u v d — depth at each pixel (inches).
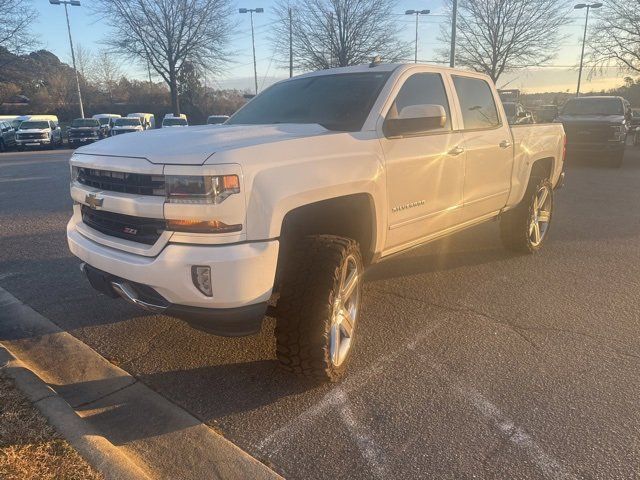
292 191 117.3
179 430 116.1
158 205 112.3
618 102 637.3
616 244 264.4
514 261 235.5
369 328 166.6
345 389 132.1
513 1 1211.2
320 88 174.2
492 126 205.3
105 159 125.0
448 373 139.3
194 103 2124.8
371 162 140.4
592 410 122.4
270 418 120.6
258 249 111.8
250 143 118.9
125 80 2436.0
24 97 2142.0
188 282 110.0
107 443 106.0
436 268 225.5
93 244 130.6
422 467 104.5
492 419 119.4
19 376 128.4
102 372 140.9
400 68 168.6
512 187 217.8
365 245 148.6
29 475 95.2
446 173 172.2
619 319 172.4
